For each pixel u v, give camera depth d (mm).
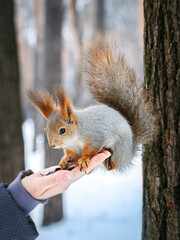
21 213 877
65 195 2434
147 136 954
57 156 1911
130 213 1983
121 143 944
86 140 921
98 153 923
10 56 1454
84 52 1006
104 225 1820
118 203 2186
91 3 5227
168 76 919
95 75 1009
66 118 926
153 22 928
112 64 1003
